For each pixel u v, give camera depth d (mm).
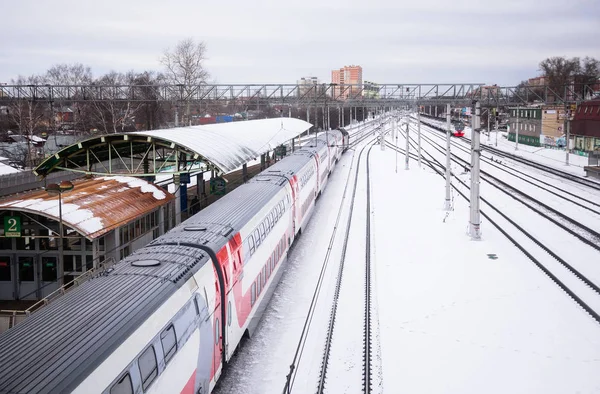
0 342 9148
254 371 15867
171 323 11289
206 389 13250
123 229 22547
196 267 13289
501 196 44406
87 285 11727
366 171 62281
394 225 34375
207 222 17156
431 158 75750
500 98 55594
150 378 10227
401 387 14750
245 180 37812
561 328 18266
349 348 17109
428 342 17438
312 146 47406
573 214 36781
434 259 26562
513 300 20875
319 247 29500
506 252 27625
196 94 54906
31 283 21281
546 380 14977
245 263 17078
